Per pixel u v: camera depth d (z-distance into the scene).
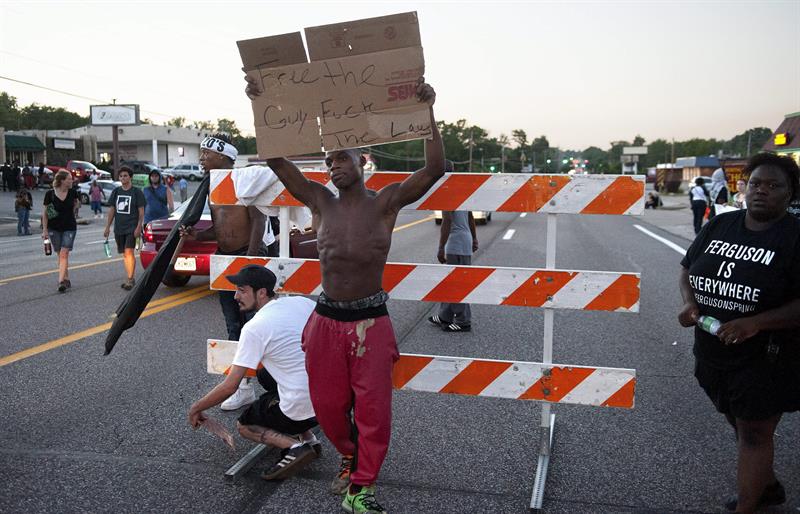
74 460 4.04
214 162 4.70
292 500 3.58
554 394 3.95
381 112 3.23
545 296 3.91
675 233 21.08
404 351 6.53
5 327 7.37
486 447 4.28
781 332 3.13
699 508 3.51
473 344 6.81
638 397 5.24
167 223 9.42
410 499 3.60
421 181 3.27
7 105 129.62
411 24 3.15
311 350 3.39
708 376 3.39
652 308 8.68
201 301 8.90
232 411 4.88
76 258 13.66
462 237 7.08
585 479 3.84
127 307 4.24
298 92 3.28
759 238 3.20
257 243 4.85
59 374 5.71
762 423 3.22
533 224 23.89
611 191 3.80
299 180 3.51
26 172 41.00
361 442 3.29
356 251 3.26
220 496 3.61
